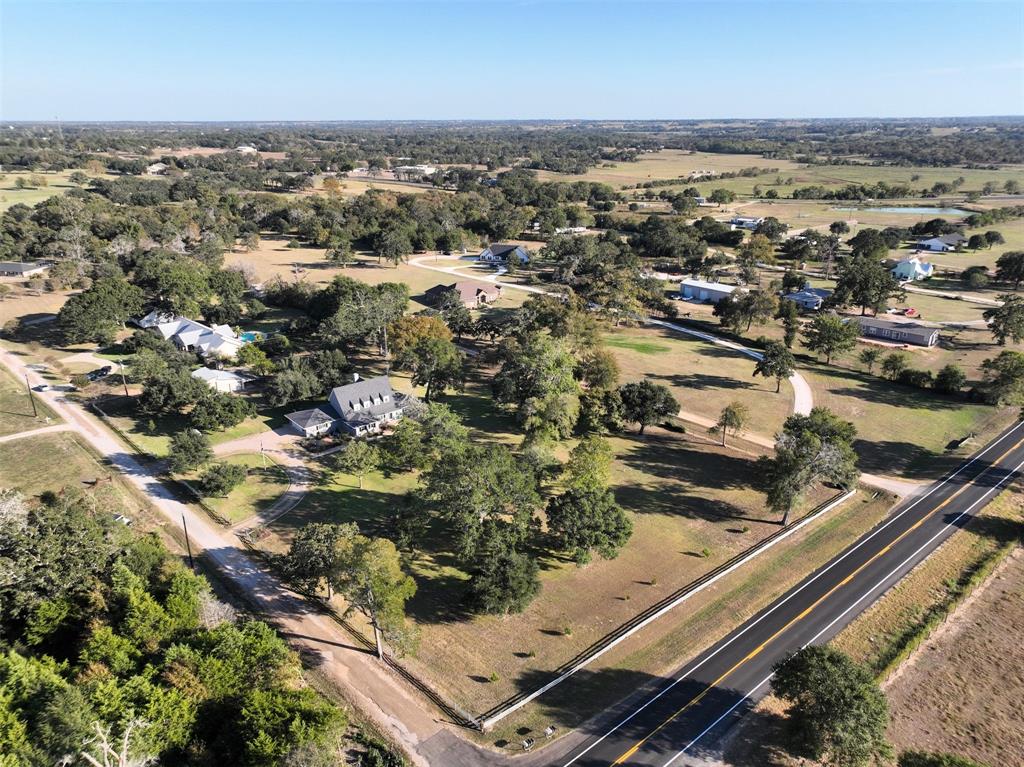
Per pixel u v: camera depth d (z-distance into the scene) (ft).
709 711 161.38
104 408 323.16
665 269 654.94
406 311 472.85
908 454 293.64
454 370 335.67
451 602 198.39
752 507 253.85
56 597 169.78
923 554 223.30
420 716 158.20
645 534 234.99
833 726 140.77
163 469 269.64
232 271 517.14
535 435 270.46
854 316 485.15
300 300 490.49
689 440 309.01
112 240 586.04
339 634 184.96
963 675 172.35
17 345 401.29
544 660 177.06
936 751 149.38
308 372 333.01
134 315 448.24
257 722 134.41
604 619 193.16
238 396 318.45
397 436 271.69
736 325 460.14
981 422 325.42
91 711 134.51
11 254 569.23
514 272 635.66
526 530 211.82
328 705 144.56
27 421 306.55
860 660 176.55
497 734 153.89
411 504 220.23
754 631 188.44
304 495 254.47
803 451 231.71
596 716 159.63
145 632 159.94
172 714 135.95
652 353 425.28
